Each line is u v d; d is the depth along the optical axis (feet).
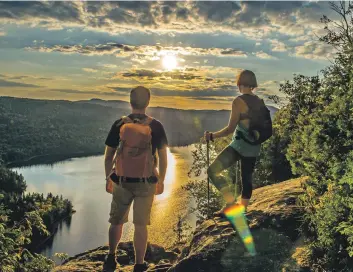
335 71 32.73
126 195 14.29
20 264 29.43
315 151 22.40
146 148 13.84
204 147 86.94
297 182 25.53
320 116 22.88
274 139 72.69
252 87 16.30
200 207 93.66
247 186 17.02
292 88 79.25
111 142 14.12
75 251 306.14
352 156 18.13
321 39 47.11
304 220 16.97
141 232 14.76
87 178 625.41
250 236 16.33
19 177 540.11
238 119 16.31
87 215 407.03
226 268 14.74
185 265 15.28
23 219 32.58
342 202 16.02
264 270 14.48
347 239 14.62
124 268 17.88
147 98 14.19
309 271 14.26
